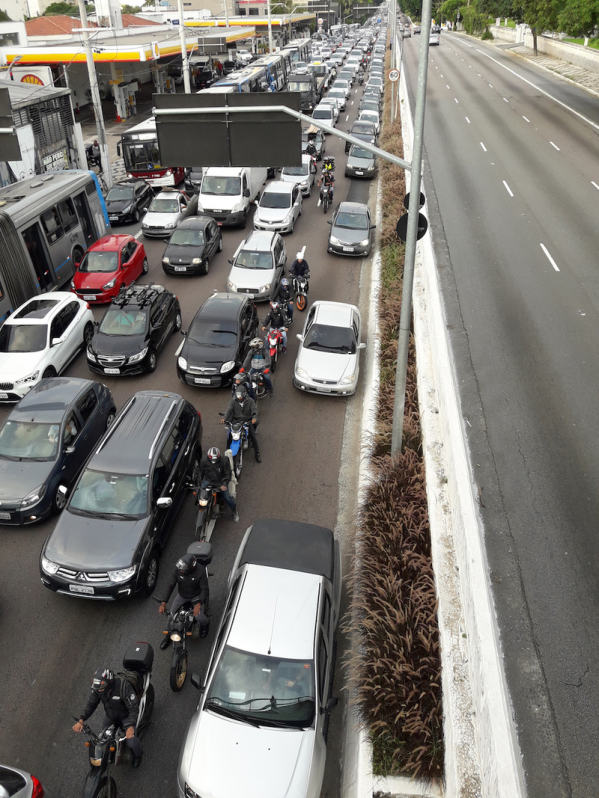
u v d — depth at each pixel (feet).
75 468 37.86
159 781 22.98
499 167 93.50
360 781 21.52
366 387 47.83
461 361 46.60
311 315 51.49
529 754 21.74
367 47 279.49
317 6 447.83
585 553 30.30
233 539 34.09
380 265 67.82
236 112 32.27
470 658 23.15
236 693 22.86
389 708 23.53
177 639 25.72
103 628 29.04
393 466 35.24
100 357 48.55
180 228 70.44
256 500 36.94
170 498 30.94
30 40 164.45
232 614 24.79
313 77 157.28
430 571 28.66
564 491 34.22
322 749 22.31
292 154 33.04
